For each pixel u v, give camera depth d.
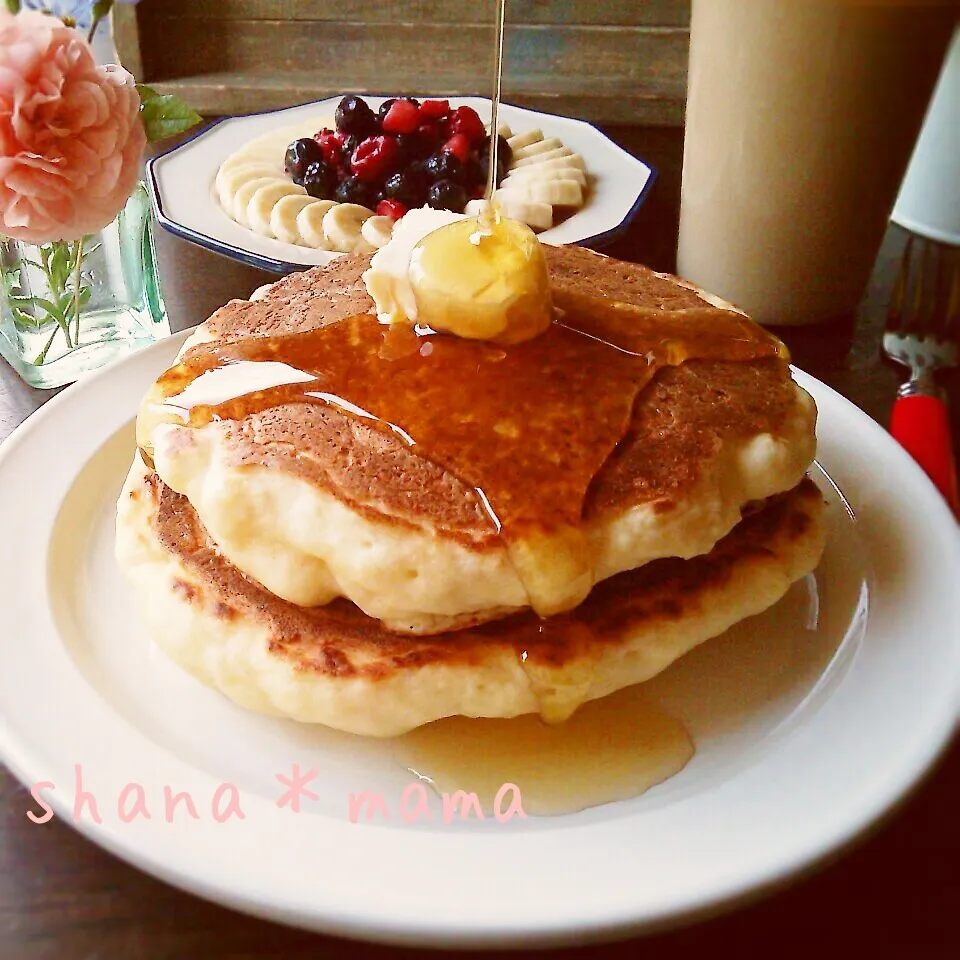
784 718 0.29
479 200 0.52
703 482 0.29
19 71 0.35
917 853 0.27
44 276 0.40
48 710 0.28
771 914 0.26
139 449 0.32
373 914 0.24
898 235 0.49
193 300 0.45
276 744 0.29
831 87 0.39
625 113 0.69
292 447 0.29
